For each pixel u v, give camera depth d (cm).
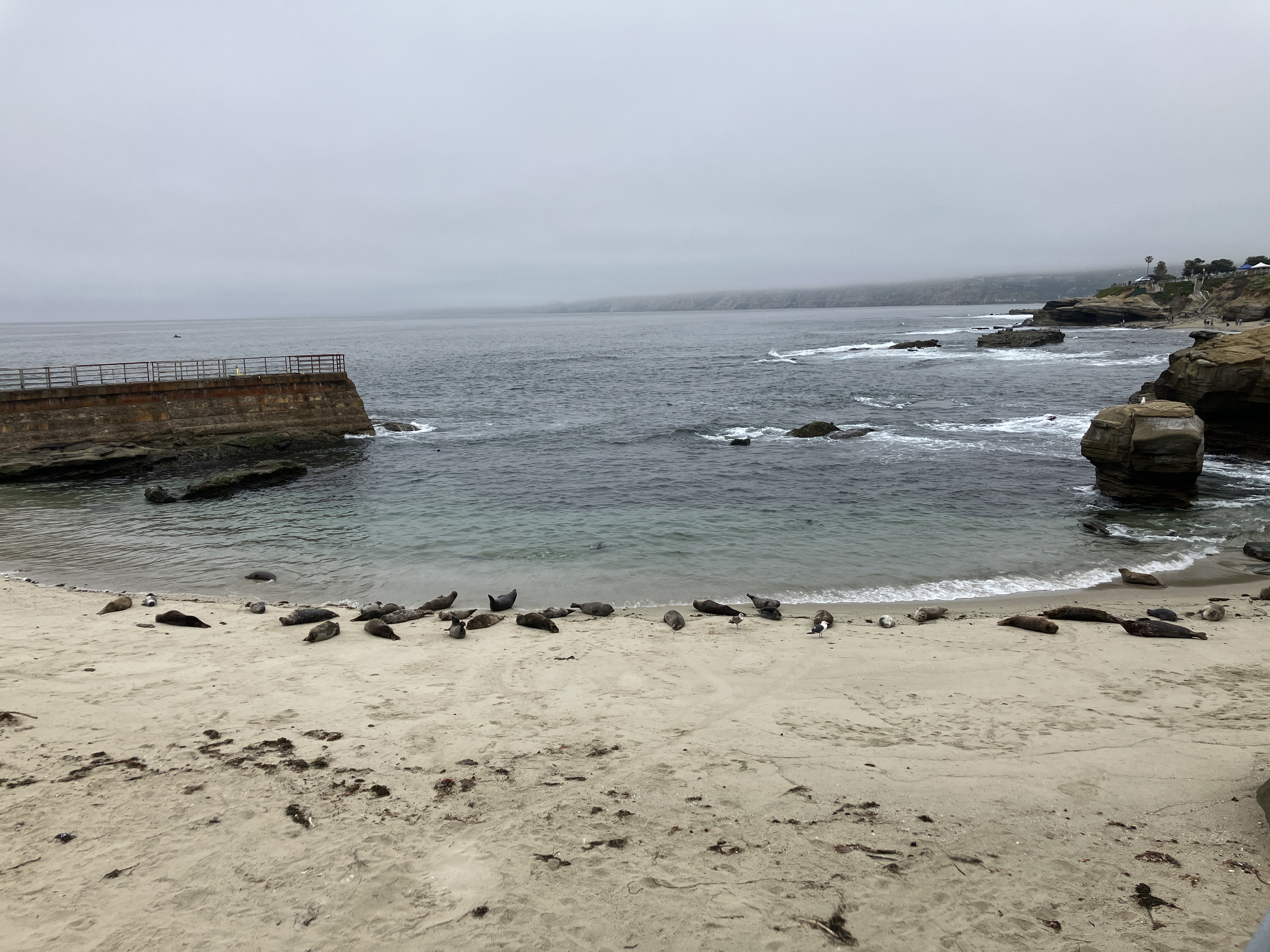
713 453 3047
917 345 8794
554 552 1748
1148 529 1859
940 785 643
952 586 1471
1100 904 483
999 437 3238
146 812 589
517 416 4312
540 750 714
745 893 497
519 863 529
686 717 802
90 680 888
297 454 3169
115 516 2152
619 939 455
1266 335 2527
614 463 2886
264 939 454
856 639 1105
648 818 589
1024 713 811
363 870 520
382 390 5812
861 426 3544
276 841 553
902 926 467
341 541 1877
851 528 1928
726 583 1514
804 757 698
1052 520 1977
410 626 1182
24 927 458
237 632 1138
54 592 1430
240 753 696
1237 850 533
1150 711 812
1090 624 1166
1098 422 2212
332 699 846
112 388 2964
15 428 2797
